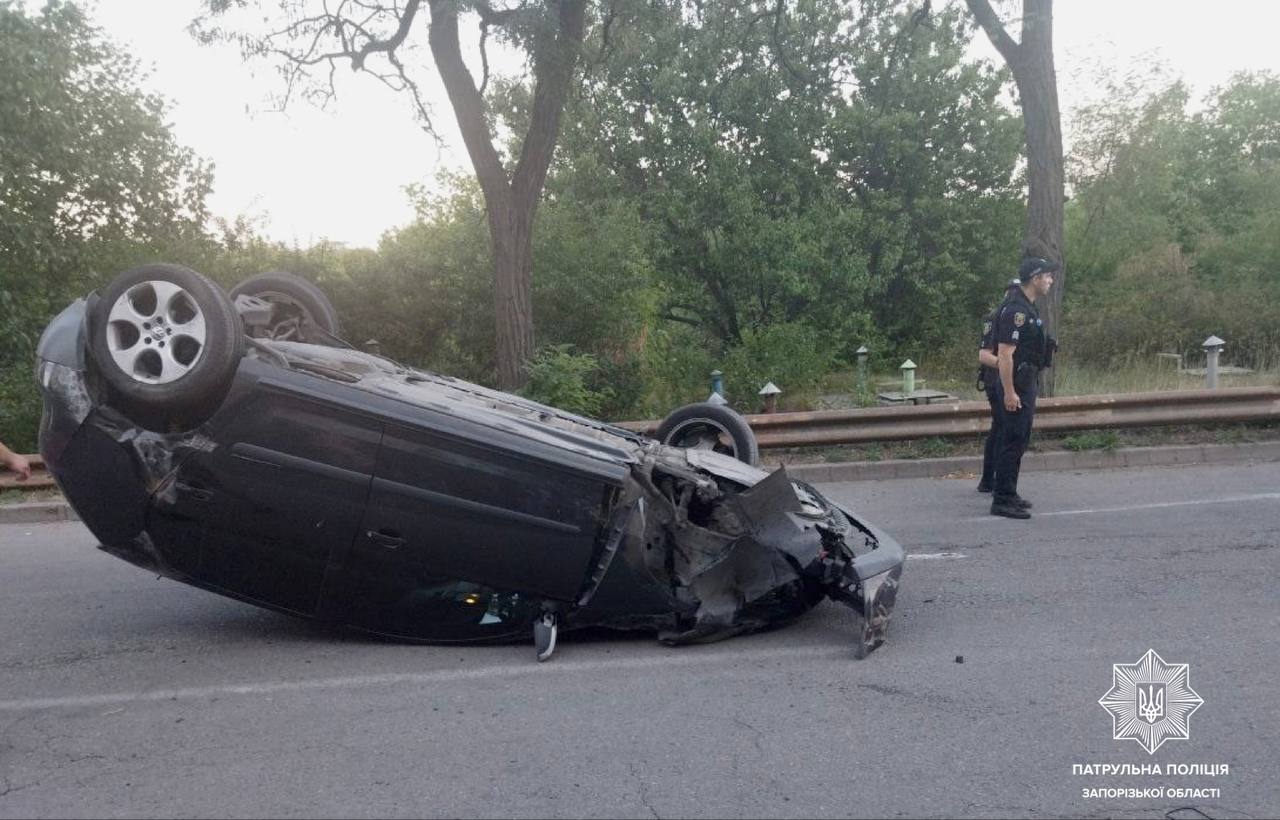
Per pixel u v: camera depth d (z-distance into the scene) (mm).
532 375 12508
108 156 14023
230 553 5090
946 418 11148
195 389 4816
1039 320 8242
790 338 15680
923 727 4312
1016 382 8180
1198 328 18188
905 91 24141
